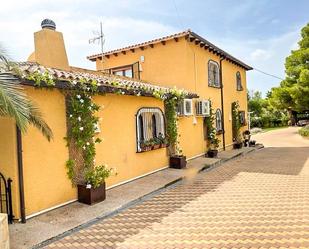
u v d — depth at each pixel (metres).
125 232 5.59
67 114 7.34
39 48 9.04
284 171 11.27
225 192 8.30
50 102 6.95
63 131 7.25
